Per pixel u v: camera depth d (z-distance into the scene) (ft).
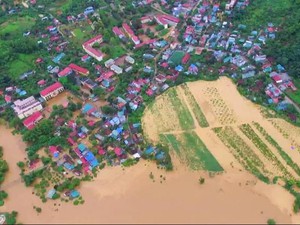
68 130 563.07
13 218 470.39
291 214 454.81
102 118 577.84
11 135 577.84
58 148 542.57
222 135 551.18
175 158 525.34
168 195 481.87
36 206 483.10
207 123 569.64
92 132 563.89
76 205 479.82
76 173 513.04
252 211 459.73
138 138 550.77
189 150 534.78
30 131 557.33
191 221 453.99
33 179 509.76
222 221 451.94
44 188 501.15
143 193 486.38
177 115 583.99
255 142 538.88
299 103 584.81
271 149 528.63
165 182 496.64
